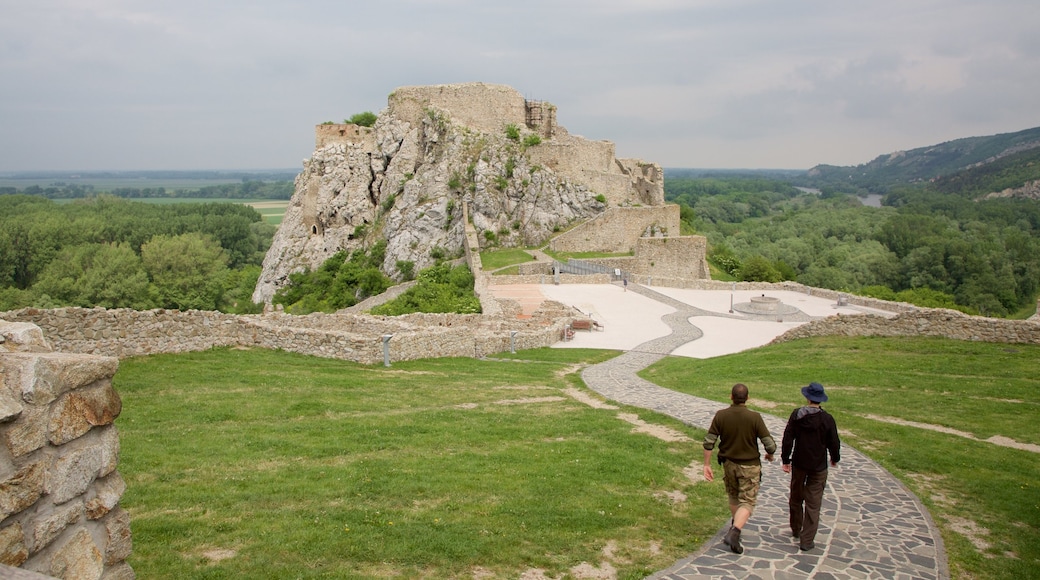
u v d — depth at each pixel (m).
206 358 22.44
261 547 9.24
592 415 18.31
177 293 96.25
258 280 101.00
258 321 27.89
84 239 114.12
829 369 24.91
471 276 64.75
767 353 29.62
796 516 10.38
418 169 91.75
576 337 38.78
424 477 12.27
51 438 6.07
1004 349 25.38
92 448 6.50
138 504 10.45
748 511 9.98
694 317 45.62
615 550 9.78
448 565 9.08
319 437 14.62
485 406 19.19
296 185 101.56
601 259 68.88
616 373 27.62
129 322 21.61
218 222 150.88
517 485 12.13
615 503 11.50
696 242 76.19
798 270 141.75
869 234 174.62
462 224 82.50
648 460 13.99
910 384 22.05
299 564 8.85
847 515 11.45
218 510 10.41
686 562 9.46
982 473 13.82
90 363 6.52
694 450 15.11
